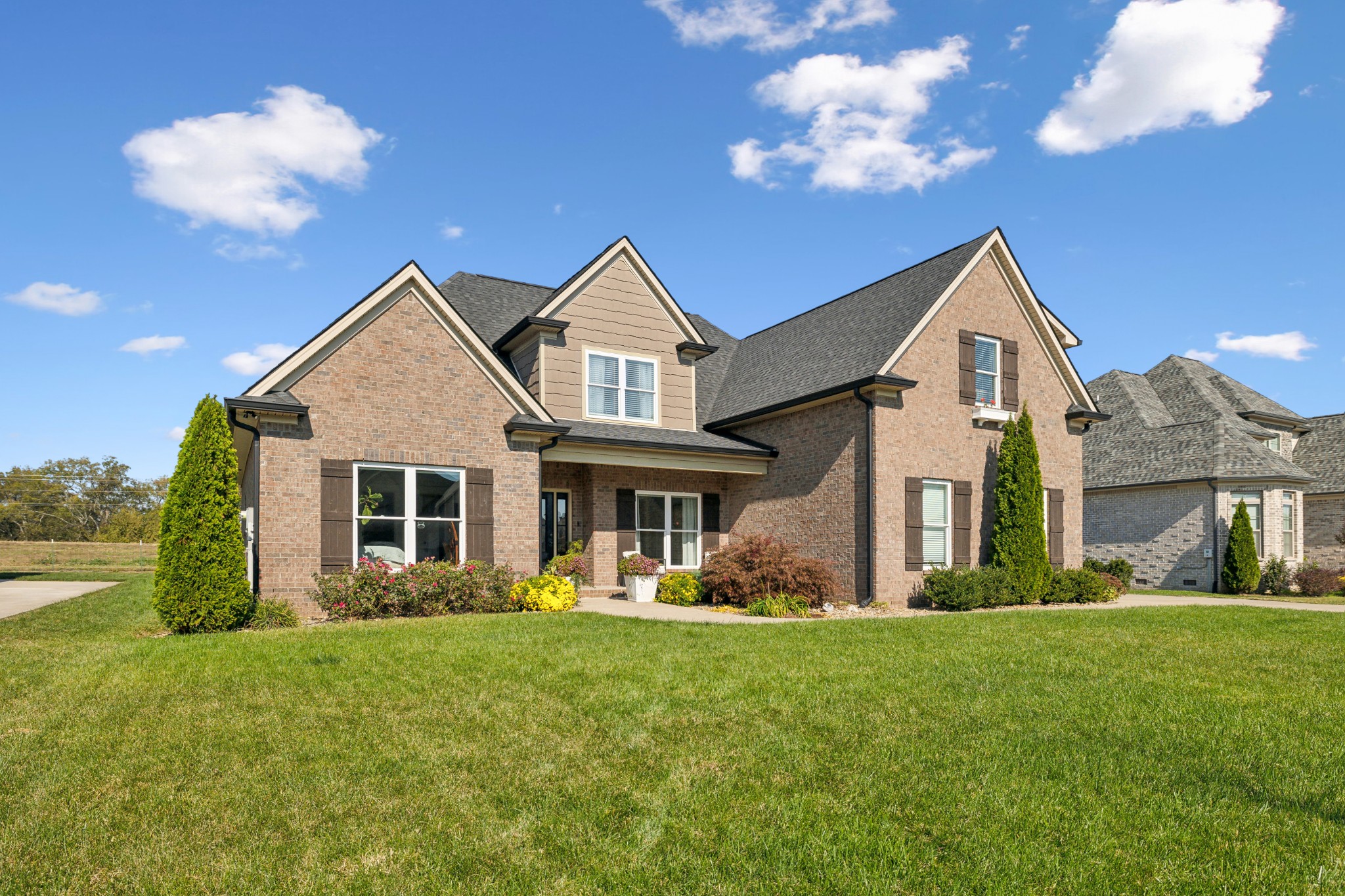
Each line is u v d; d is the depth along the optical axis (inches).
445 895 143.9
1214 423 980.6
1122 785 200.4
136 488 2770.7
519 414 586.6
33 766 207.5
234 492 448.8
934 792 193.5
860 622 487.5
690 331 759.1
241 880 149.3
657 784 197.8
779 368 778.2
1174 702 282.0
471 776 202.4
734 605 600.7
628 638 397.7
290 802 185.3
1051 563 737.6
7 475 2655.0
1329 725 255.8
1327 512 1027.9
